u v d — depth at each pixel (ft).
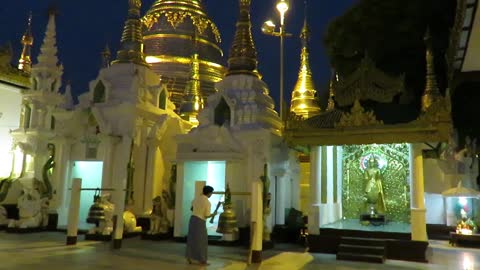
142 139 68.08
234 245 53.11
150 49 114.32
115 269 35.37
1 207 66.59
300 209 70.13
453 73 71.77
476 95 80.84
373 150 55.42
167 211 58.85
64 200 67.10
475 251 49.78
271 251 49.47
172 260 40.65
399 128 46.34
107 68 72.28
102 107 66.95
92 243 52.11
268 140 57.06
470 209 60.44
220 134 57.82
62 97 77.20
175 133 72.18
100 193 61.31
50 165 67.31
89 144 66.74
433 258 45.06
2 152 77.00
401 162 53.67
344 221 54.70
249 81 64.23
